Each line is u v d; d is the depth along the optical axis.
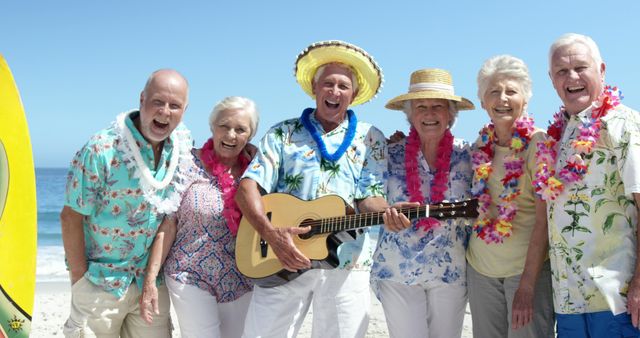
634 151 3.06
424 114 3.98
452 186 4.00
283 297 3.84
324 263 3.71
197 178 4.11
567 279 3.29
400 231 3.91
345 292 3.81
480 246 3.79
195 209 4.01
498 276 3.70
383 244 4.04
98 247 3.83
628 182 3.05
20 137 3.29
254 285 3.97
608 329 3.15
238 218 4.02
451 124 4.21
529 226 3.69
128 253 3.86
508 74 3.72
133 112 3.88
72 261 3.78
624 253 3.14
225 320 4.13
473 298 3.85
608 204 3.18
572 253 3.26
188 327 3.96
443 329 3.99
